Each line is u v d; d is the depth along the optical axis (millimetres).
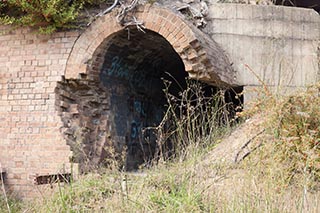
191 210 5508
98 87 9516
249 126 7312
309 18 10648
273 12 10578
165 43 10492
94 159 9250
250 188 5543
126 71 10648
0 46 9414
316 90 6742
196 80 9531
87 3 9242
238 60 10430
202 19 10297
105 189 6602
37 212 6555
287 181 5801
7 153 8977
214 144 7879
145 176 6910
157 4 9000
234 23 10469
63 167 7602
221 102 9555
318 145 6246
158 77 12336
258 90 7812
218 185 6020
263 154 6258
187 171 6453
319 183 5910
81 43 9055
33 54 9219
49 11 8609
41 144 8805
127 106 10844
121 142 10273
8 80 9242
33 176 8430
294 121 6480
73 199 6449
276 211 5059
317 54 10406
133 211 5758
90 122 9500
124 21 8938
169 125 9578
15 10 9312
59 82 9047
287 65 10383
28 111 9023
